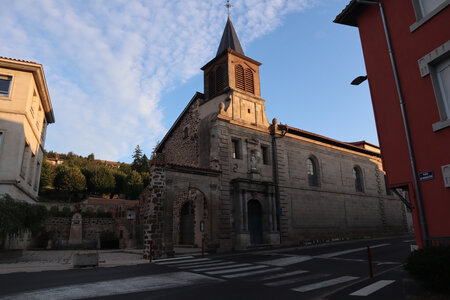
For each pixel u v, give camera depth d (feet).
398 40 32.48
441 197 26.89
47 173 158.81
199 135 78.59
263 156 81.46
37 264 44.86
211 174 66.18
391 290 24.06
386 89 33.83
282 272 35.40
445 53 27.25
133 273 35.29
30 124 69.62
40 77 69.87
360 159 107.65
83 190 172.96
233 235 67.82
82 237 104.06
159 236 54.85
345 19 39.68
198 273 35.01
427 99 28.84
